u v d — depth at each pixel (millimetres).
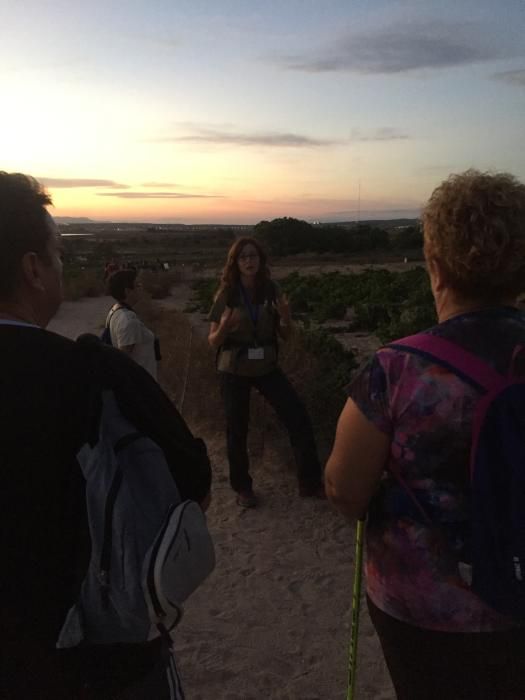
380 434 1638
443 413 1549
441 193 1689
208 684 3209
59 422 1400
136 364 1577
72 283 31344
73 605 1355
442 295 1748
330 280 35469
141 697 1460
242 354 5016
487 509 1488
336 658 3416
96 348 1491
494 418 1513
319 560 4477
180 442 1546
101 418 1407
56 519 1383
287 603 3953
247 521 5098
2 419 1377
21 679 1375
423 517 1608
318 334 10180
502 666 1604
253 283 4949
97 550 1316
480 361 1556
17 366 1418
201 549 1379
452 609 1591
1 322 1466
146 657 1461
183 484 1559
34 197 1533
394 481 1689
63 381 1429
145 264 59812
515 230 1586
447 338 1603
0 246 1472
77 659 1397
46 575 1373
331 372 7723
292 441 5336
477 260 1593
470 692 1628
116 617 1336
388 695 3123
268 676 3268
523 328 1617
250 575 4289
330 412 6609
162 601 1298
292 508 5309
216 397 8016
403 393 1589
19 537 1359
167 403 1594
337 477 1724
